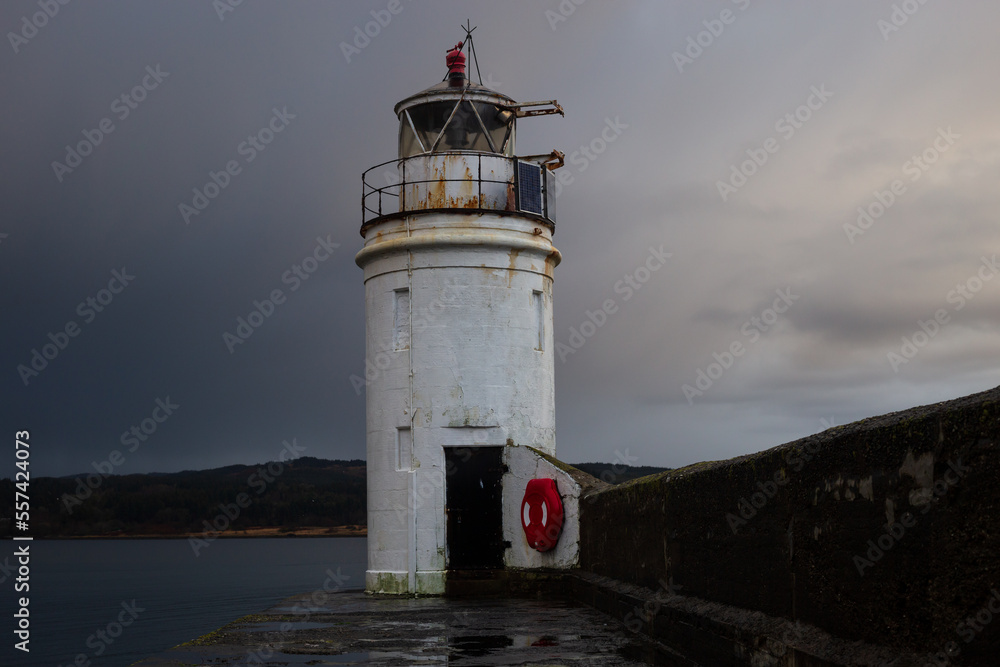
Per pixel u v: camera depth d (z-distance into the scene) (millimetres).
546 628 15203
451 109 23859
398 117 24828
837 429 8320
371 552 22984
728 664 10141
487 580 21500
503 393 22625
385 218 23250
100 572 106188
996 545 5801
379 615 17781
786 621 9148
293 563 125000
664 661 11781
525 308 23203
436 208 22938
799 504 8828
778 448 9406
